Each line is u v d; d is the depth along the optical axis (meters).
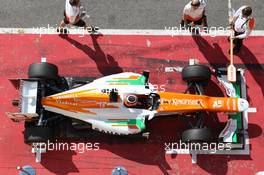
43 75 8.17
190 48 9.21
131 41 9.27
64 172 8.57
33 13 9.53
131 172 8.59
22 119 8.26
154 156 8.65
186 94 8.22
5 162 8.60
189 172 8.57
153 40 9.27
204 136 8.09
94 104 8.19
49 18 9.52
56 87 8.56
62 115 8.43
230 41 8.69
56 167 8.59
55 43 9.23
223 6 9.56
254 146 8.66
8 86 8.99
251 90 8.96
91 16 9.52
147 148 8.68
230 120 8.45
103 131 8.32
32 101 8.06
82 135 8.67
